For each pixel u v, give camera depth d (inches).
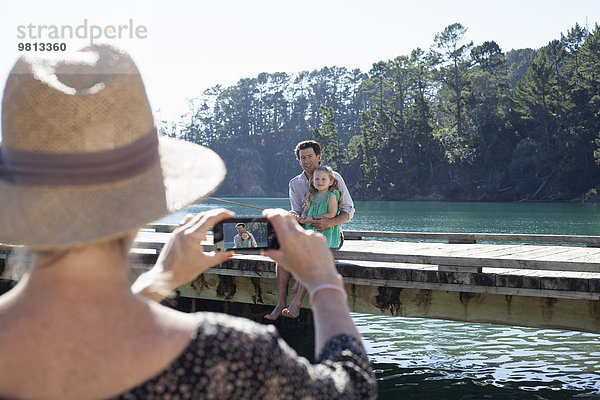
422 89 4180.6
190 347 29.8
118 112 32.1
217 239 42.1
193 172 35.7
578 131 3075.8
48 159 31.1
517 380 272.5
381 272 255.8
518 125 3550.7
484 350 326.3
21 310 30.2
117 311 30.5
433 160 3782.0
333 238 249.8
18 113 30.7
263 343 31.0
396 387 266.2
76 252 30.8
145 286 40.6
